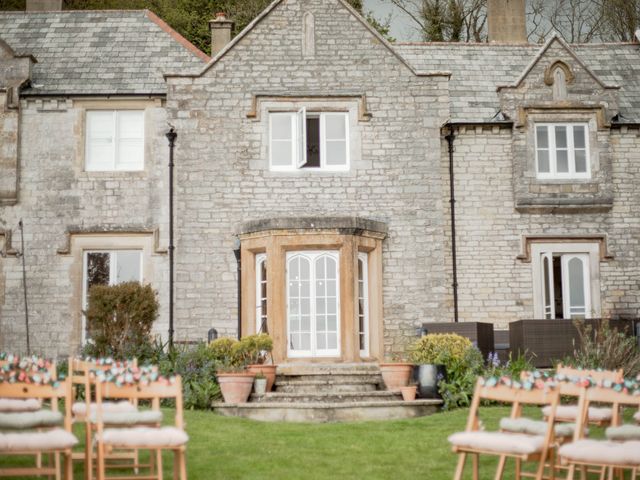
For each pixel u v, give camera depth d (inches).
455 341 630.5
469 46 879.7
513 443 298.2
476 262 778.8
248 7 1311.5
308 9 780.6
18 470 311.6
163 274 759.7
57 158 775.1
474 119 797.9
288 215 752.3
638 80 865.5
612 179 797.9
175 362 622.5
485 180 790.5
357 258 713.6
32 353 745.6
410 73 776.9
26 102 781.3
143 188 770.8
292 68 772.0
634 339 646.5
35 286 757.9
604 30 1309.1
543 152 800.3
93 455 384.8
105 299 658.2
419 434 486.9
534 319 731.4
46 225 765.9
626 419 518.3
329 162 766.5
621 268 786.8
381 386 645.9
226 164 756.6
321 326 708.0
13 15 867.4
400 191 761.0
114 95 778.2
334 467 404.2
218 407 576.7
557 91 801.6
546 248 785.6
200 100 764.0
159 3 1305.4
